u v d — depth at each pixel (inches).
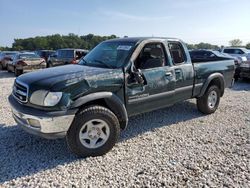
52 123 137.6
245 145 174.9
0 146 168.9
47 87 140.3
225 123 223.3
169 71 193.8
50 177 132.6
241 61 505.0
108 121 155.6
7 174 134.7
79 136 148.2
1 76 630.5
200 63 225.3
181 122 225.0
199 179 131.3
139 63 182.1
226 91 385.4
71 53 627.5
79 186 124.8
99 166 144.3
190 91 217.8
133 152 162.7
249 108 275.6
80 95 145.6
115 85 159.9
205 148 169.6
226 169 141.5
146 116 241.0
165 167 143.5
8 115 237.8
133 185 125.9
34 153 159.8
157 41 191.8
